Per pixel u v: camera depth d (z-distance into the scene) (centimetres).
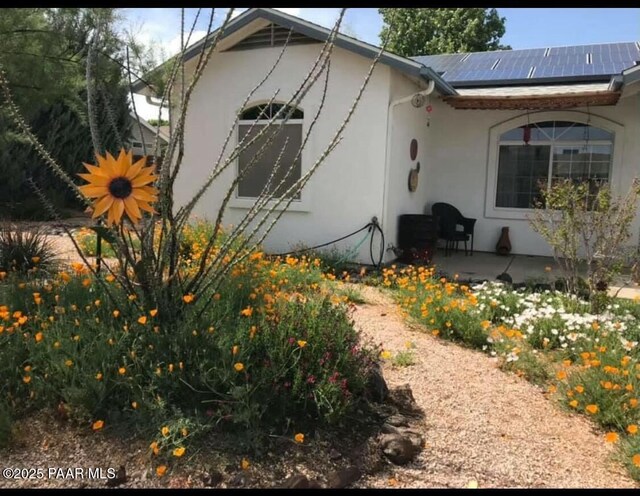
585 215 645
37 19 623
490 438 333
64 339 322
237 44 956
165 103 432
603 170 1044
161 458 279
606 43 1285
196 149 1008
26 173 1366
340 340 350
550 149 1080
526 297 632
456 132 1138
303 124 920
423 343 504
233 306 399
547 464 309
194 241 726
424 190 1128
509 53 1348
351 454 297
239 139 970
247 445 289
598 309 601
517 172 1112
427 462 302
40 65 615
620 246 767
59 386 308
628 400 366
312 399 318
